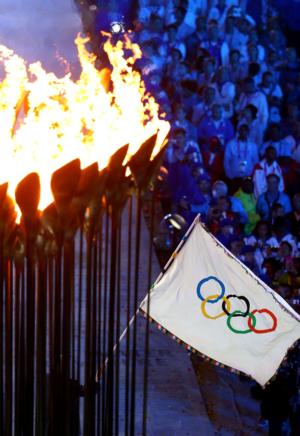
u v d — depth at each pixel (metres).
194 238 21.25
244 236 36.62
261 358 21.22
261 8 51.06
